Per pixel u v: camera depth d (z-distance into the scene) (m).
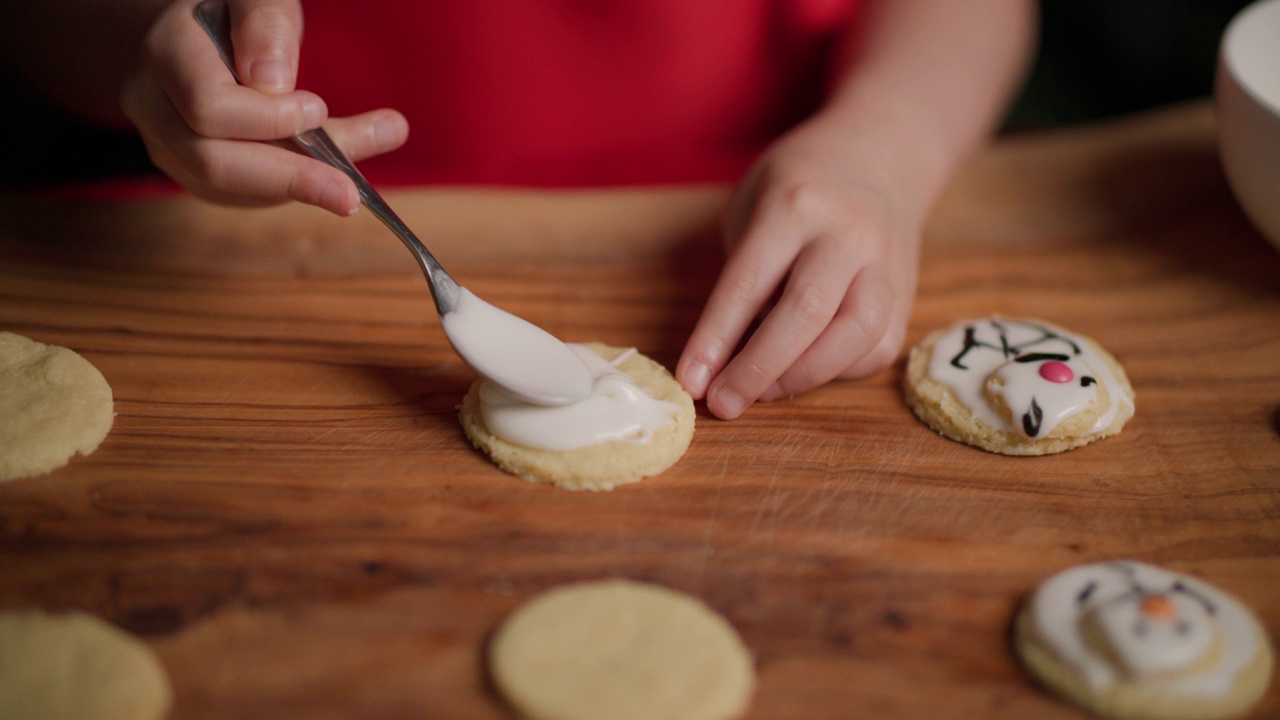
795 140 0.52
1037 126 0.78
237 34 0.46
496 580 0.41
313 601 0.40
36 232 0.53
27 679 0.37
